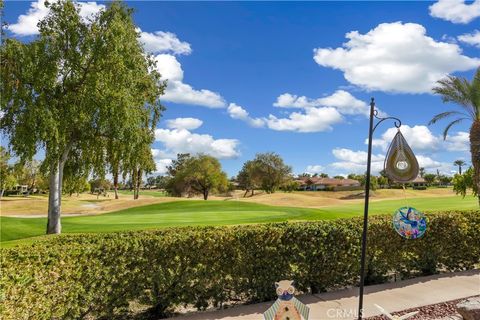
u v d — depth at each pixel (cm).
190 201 3781
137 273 578
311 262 698
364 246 554
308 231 700
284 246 677
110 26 1703
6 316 444
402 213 639
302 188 12050
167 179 7819
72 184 2062
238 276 646
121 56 1706
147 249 587
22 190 9019
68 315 520
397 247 796
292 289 469
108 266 559
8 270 459
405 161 560
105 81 1678
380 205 3812
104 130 1792
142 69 1881
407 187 9450
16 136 1575
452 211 966
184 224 1816
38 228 2056
